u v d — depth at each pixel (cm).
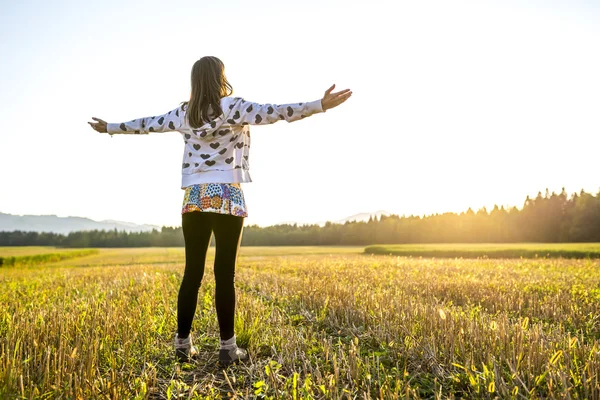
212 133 290
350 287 643
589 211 7481
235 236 295
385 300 496
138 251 7931
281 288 682
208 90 293
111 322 370
